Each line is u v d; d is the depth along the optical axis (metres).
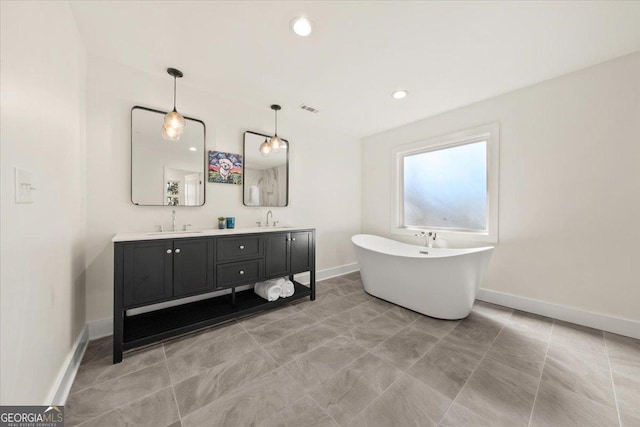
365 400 1.26
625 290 1.91
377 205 3.85
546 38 1.70
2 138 0.75
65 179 1.34
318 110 2.92
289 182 3.15
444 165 3.19
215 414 1.16
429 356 1.65
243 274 2.24
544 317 2.25
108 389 1.32
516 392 1.32
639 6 1.40
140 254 1.69
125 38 1.69
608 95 1.97
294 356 1.64
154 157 2.14
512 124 2.46
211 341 1.83
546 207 2.27
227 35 1.67
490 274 2.63
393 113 3.01
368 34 1.65
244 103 2.71
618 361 1.58
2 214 0.75
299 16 1.50
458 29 1.61
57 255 1.21
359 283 3.33
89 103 1.84
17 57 0.84
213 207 2.49
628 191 1.90
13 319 0.81
